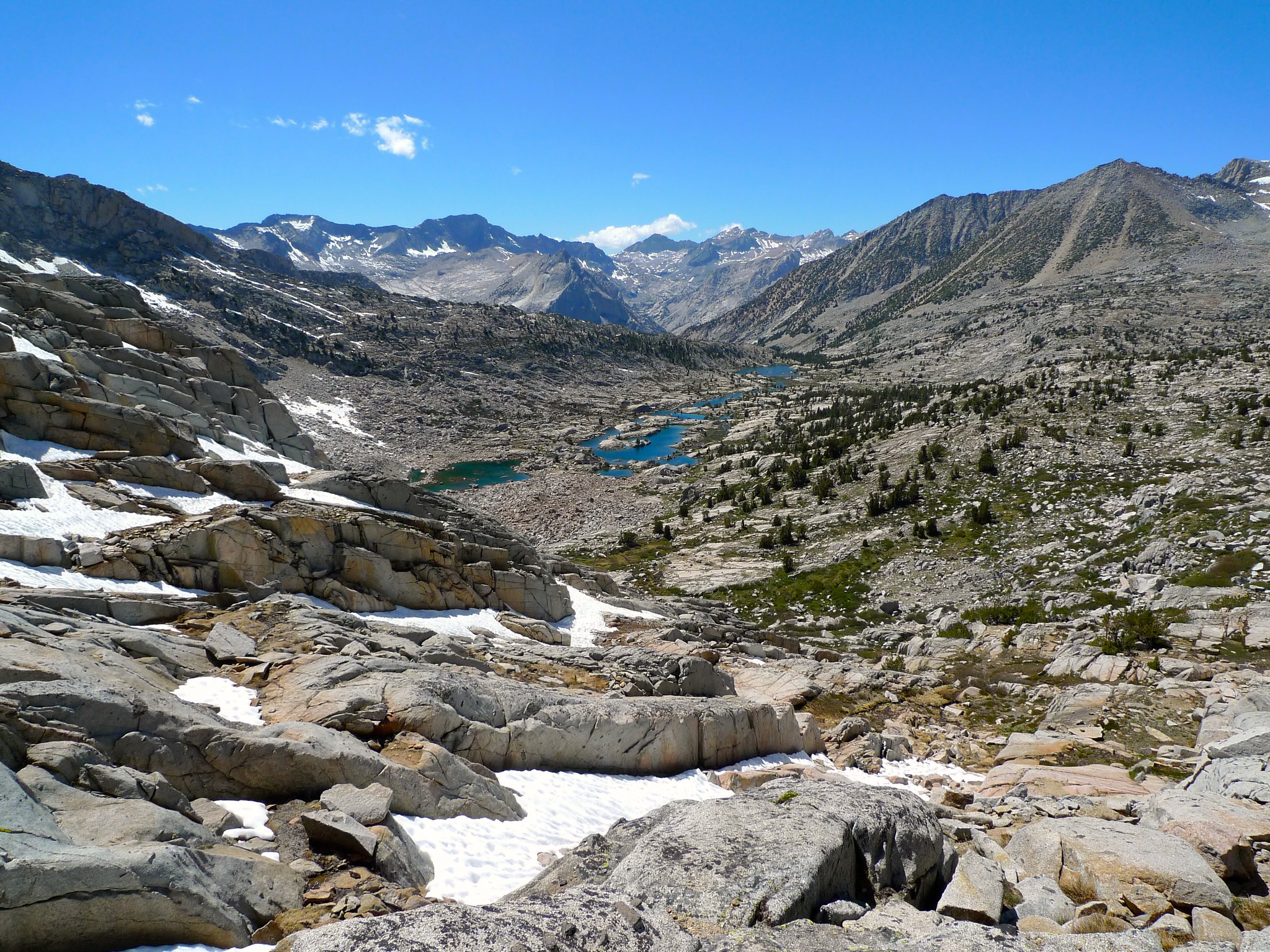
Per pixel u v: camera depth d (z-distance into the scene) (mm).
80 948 7992
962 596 77688
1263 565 58812
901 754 29016
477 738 16734
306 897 10188
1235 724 23797
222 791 12320
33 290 36188
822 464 148500
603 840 11805
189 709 13781
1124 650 45625
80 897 7973
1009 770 25719
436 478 163375
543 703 19062
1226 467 89812
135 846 9195
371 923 7414
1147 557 69625
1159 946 8586
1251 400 114750
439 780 14094
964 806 21250
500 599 35812
